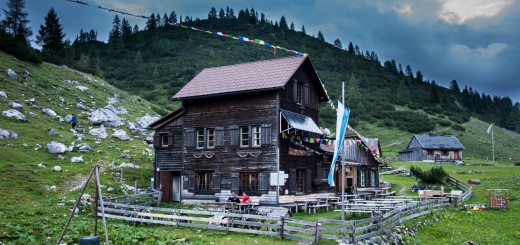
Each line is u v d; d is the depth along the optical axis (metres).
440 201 35.22
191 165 36.19
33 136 45.81
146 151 52.88
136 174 41.56
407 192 49.31
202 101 36.41
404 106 179.62
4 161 36.59
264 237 20.52
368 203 31.38
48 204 26.91
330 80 190.50
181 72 159.62
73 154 43.94
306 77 38.19
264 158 32.97
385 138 134.12
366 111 158.12
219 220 21.98
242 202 28.12
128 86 143.50
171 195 37.25
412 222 27.03
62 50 123.62
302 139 34.34
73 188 32.88
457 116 173.12
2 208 24.27
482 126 166.75
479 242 24.78
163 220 24.27
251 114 33.97
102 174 38.56
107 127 59.41
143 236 19.42
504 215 32.50
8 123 47.09
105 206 27.36
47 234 18.67
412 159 106.94
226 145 34.75
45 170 36.12
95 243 13.62
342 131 22.98
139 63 173.00
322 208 33.72
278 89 32.84
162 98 131.25
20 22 104.81
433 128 147.25
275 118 32.97
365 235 19.61
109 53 185.38
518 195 41.34
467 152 126.69
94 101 69.94
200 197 35.41
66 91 69.12
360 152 47.50
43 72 75.12
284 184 33.00
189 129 36.72
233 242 19.53
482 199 39.94
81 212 26.31
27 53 77.25
